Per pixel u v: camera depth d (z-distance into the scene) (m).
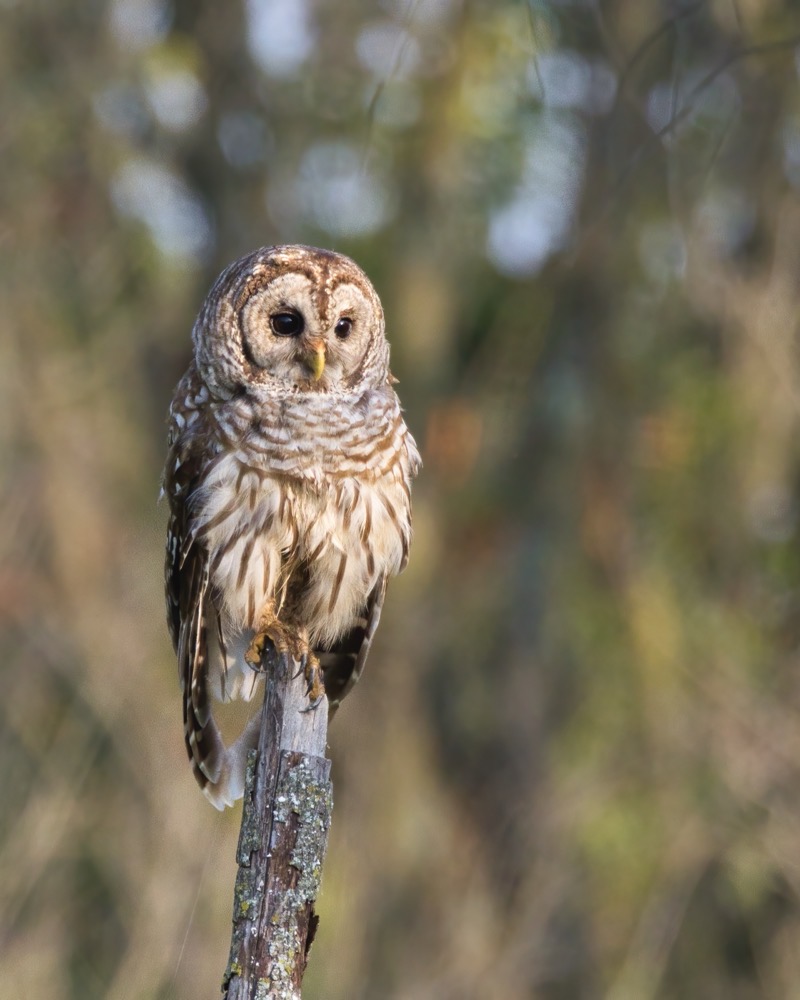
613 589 17.19
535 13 9.78
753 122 14.35
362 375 8.44
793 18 12.89
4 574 15.36
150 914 11.87
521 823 15.77
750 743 14.90
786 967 14.12
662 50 12.28
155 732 13.59
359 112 17.73
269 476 8.24
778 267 14.85
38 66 17.95
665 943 14.45
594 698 16.75
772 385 15.95
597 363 17.72
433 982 14.32
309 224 18.78
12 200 17.50
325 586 8.52
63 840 12.94
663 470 16.86
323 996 13.58
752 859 14.42
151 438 18.30
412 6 9.52
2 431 16.56
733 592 16.28
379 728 17.19
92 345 17.62
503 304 18.67
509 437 18.42
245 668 8.50
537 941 14.73
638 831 15.18
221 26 18.67
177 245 18.53
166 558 8.78
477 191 18.23
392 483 8.47
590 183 15.30
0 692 14.32
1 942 12.32
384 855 15.67
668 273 16.52
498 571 18.36
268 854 6.36
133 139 18.38
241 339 8.30
